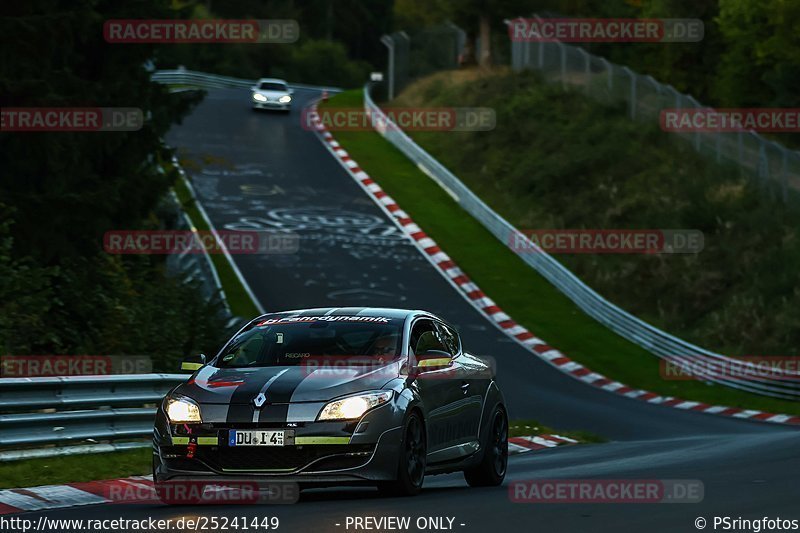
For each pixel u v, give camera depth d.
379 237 163.88
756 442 59.62
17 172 77.75
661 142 190.25
